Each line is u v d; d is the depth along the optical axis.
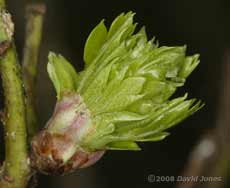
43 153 0.09
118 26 0.09
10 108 0.08
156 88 0.09
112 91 0.09
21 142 0.08
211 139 0.14
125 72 0.09
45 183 0.18
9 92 0.08
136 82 0.09
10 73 0.08
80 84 0.09
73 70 0.09
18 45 0.17
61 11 0.18
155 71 0.09
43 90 0.17
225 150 0.13
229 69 0.14
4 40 0.08
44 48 0.17
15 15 0.17
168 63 0.09
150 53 0.09
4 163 0.09
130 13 0.09
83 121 0.09
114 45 0.09
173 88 0.09
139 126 0.09
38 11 0.10
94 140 0.09
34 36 0.10
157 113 0.09
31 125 0.10
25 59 0.10
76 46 0.19
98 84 0.09
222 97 0.14
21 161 0.08
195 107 0.09
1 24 0.08
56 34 0.18
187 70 0.09
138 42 0.09
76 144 0.09
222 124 0.14
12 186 0.09
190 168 0.13
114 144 0.09
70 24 0.19
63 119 0.09
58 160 0.09
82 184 0.18
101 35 0.09
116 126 0.09
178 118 0.09
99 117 0.09
